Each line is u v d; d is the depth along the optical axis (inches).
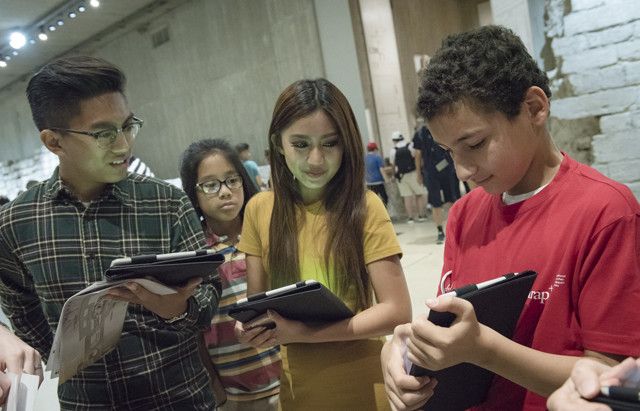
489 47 35.9
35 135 650.8
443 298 31.7
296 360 56.3
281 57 402.9
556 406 25.1
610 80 164.2
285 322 51.3
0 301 57.9
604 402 23.6
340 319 52.1
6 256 55.1
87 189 54.9
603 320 34.0
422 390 35.2
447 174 255.3
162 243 55.0
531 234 38.7
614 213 34.4
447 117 36.7
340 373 54.6
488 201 43.7
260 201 62.8
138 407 53.0
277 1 397.1
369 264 54.5
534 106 37.2
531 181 39.5
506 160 36.5
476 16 490.6
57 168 55.4
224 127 466.3
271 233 58.5
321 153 53.7
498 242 41.1
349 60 360.5
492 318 34.9
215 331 74.0
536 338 37.1
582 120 171.5
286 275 57.6
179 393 54.4
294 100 53.5
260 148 443.8
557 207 37.8
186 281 46.7
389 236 54.6
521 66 36.2
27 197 55.7
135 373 52.8
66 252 53.4
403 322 53.1
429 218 331.6
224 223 82.8
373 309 52.5
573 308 36.3
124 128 51.3
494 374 41.0
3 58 546.3
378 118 368.5
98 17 489.7
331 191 57.1
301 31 384.5
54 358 40.0
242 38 432.5
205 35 459.5
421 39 438.6
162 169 528.1
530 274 35.1
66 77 47.9
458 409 39.9
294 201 58.6
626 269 33.6
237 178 81.1
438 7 463.2
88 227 53.7
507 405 40.1
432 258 215.3
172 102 502.9
